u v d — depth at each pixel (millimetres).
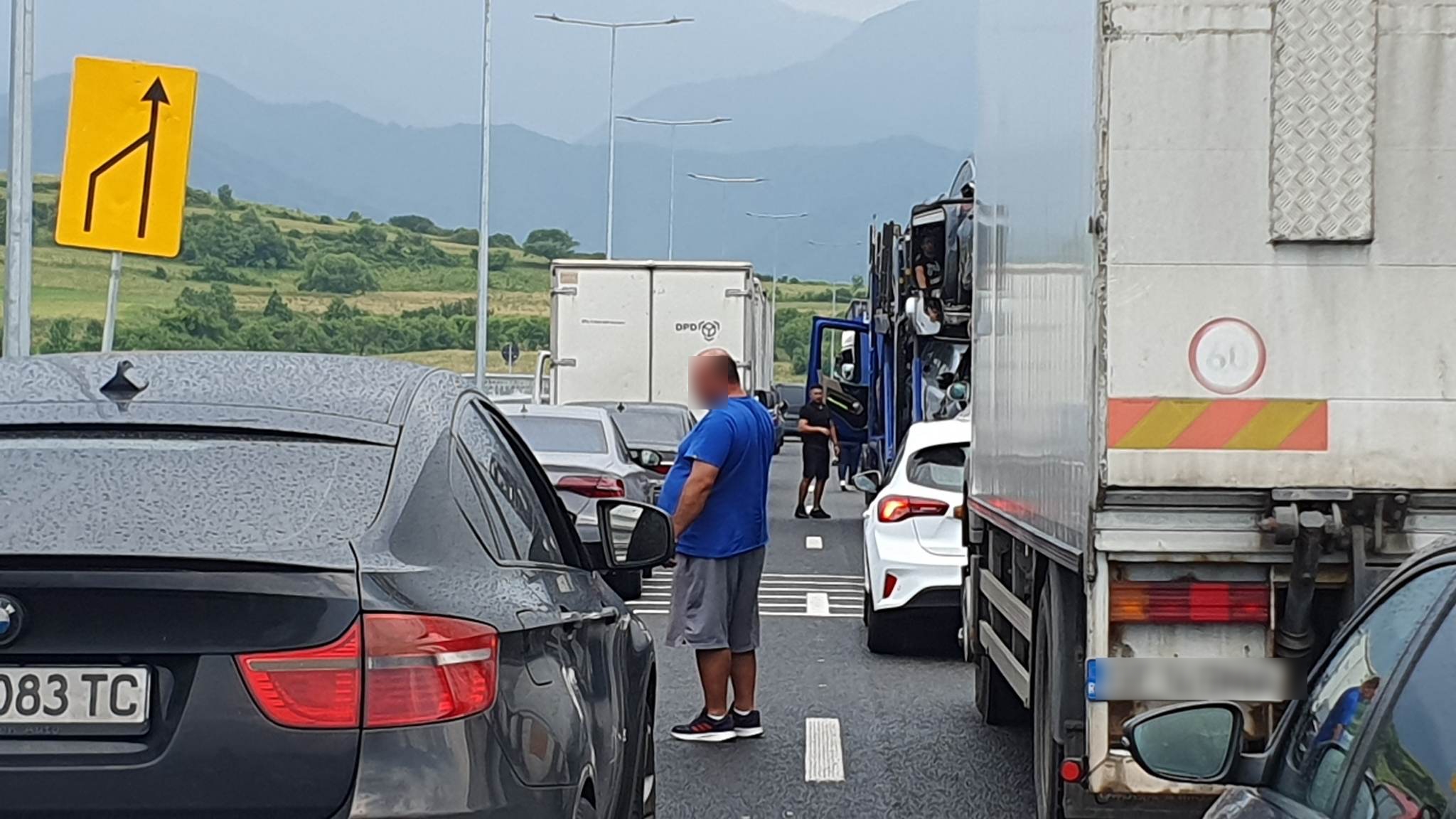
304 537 4152
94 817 3867
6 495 4227
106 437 4566
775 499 35469
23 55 16266
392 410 4930
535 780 4281
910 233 23594
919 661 13727
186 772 3891
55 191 82438
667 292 29203
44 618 3932
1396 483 6430
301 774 3902
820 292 180375
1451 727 3402
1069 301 7141
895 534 13742
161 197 12031
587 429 18906
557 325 29203
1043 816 7707
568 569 5715
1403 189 6406
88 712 3916
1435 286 6414
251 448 4547
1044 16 8055
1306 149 6402
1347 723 3867
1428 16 6387
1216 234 6441
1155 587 6531
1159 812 6605
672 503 10383
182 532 4090
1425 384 6422
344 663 3951
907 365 24656
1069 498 7035
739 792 9094
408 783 3924
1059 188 7488
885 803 8859
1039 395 7992
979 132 11414
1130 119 6430
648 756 6672
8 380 4988
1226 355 6445
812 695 12125
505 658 4309
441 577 4293
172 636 3934
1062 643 7227
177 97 12055
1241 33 6414
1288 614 6457
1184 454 6445
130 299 69125
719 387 10312
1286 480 6441
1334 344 6430
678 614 10359
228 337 68750
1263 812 4039
